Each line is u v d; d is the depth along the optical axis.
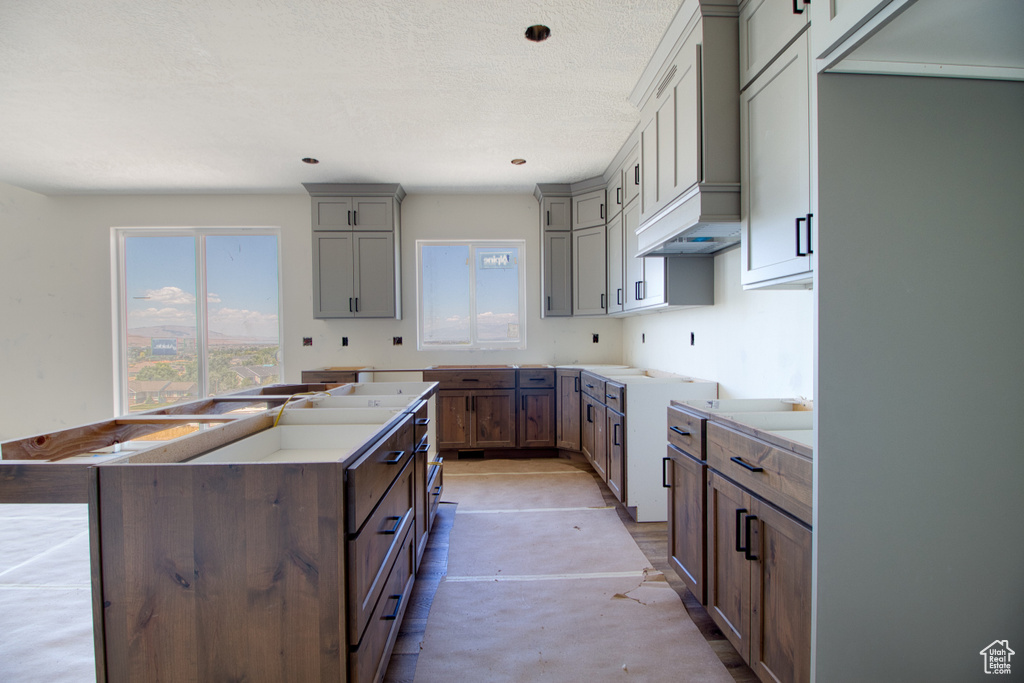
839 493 1.08
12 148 3.35
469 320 4.76
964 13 0.89
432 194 4.64
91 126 3.01
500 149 3.48
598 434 3.44
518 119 2.98
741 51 1.86
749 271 1.80
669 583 2.11
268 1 1.88
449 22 2.04
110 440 1.60
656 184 2.37
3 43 2.13
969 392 1.09
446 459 4.30
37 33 2.06
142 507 1.10
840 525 1.08
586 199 4.24
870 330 1.07
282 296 4.59
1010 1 0.86
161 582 1.11
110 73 2.40
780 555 1.27
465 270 4.76
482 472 3.87
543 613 1.89
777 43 1.62
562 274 4.38
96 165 3.71
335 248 4.27
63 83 2.49
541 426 4.31
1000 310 1.10
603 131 3.17
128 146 3.34
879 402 1.08
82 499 1.11
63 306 4.44
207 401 2.14
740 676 1.53
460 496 3.27
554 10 1.97
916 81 1.07
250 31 2.08
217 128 3.06
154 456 1.22
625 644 1.70
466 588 2.08
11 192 4.38
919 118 1.07
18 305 4.40
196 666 1.11
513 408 4.29
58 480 1.11
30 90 2.56
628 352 4.64
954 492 1.09
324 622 1.12
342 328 4.63
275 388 2.71
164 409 1.91
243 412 1.98
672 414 2.01
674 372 3.50
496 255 4.76
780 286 1.78
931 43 1.00
